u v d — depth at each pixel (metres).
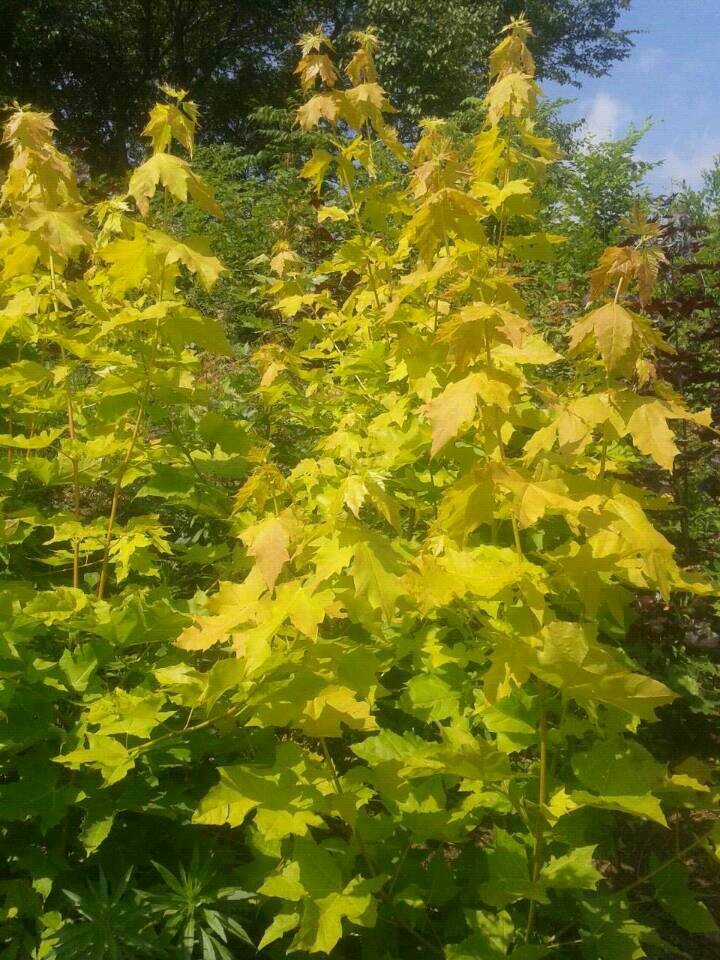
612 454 2.17
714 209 4.65
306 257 3.83
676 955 1.56
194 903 1.23
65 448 1.57
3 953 1.23
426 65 11.29
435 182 1.48
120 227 1.67
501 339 1.04
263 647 1.04
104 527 1.67
